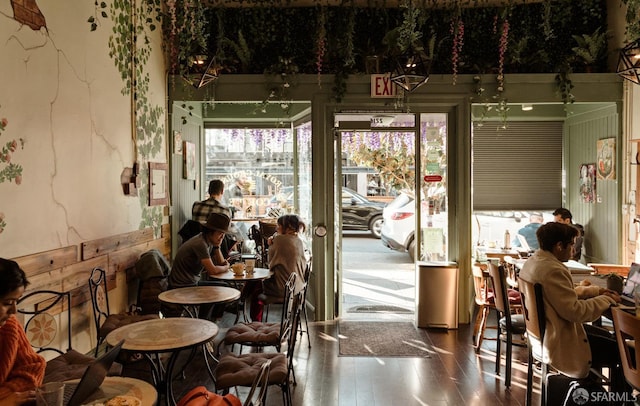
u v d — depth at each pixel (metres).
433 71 5.90
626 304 3.47
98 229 4.27
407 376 4.23
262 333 3.76
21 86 3.26
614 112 5.79
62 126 3.72
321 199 5.93
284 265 4.95
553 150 7.08
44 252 3.49
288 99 5.88
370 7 5.93
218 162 7.39
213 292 4.05
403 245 9.00
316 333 5.46
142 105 5.19
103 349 3.99
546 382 3.29
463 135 5.80
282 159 7.41
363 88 5.82
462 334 5.43
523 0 5.84
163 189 5.74
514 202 7.12
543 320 3.20
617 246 5.73
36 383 2.16
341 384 4.06
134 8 4.99
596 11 5.95
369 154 6.77
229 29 6.06
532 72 5.90
